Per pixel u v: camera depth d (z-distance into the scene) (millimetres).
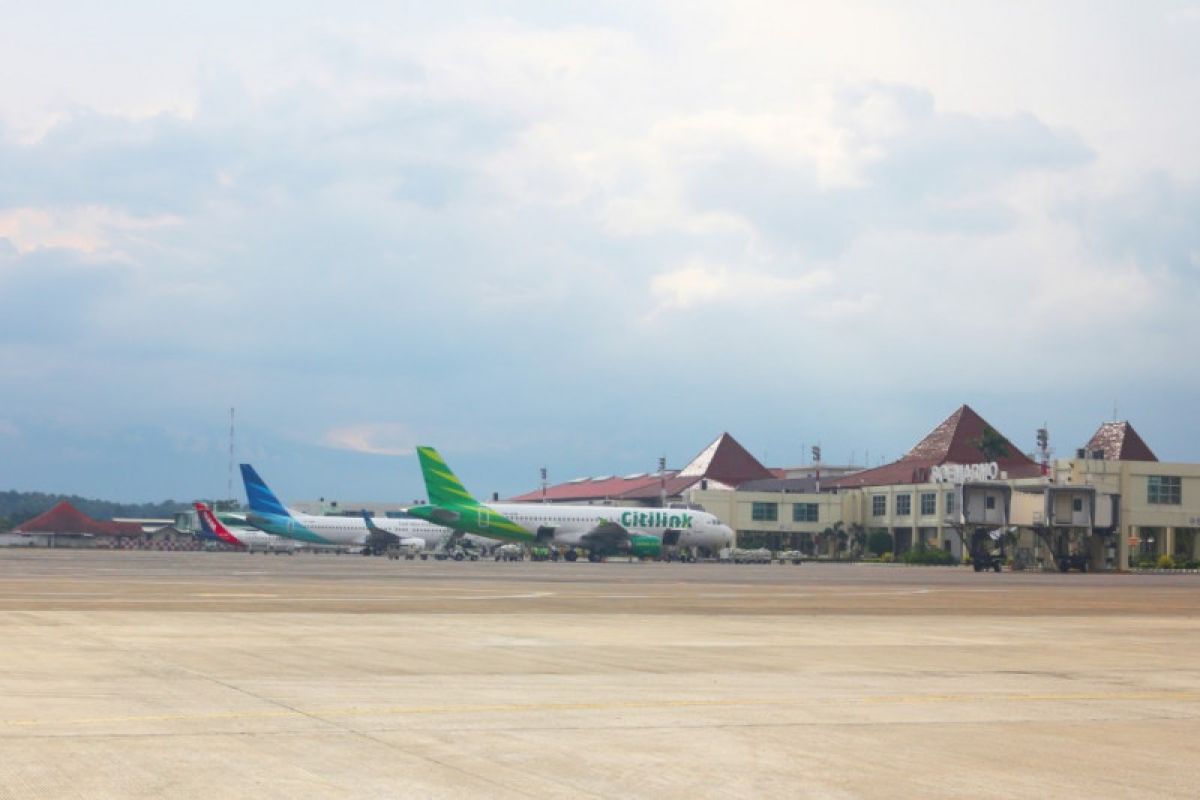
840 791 12500
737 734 15836
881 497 165125
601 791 12305
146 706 17453
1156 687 22203
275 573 73500
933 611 45656
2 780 12336
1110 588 71375
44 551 161875
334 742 14750
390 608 41594
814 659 26281
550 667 23656
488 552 142375
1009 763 14203
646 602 48469
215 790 12031
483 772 13102
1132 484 131750
